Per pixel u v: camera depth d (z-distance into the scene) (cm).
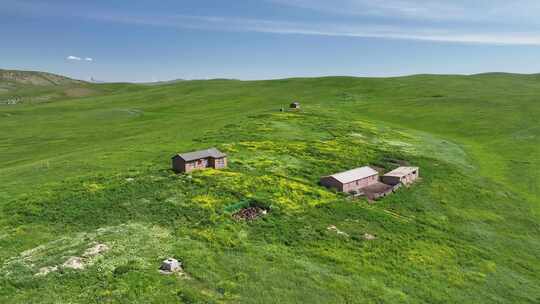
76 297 3203
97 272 3572
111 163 7375
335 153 9038
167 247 4147
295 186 6550
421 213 6419
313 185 6888
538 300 4256
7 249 4016
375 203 6575
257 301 3450
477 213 6700
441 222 6128
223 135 10112
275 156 8356
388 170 8388
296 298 3591
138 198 5456
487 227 6200
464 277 4506
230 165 7438
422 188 7531
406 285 4150
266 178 6712
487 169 9281
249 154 8350
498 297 4203
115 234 4372
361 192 7031
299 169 7681
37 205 5128
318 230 5178
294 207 5738
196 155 6900
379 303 3728
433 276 4438
